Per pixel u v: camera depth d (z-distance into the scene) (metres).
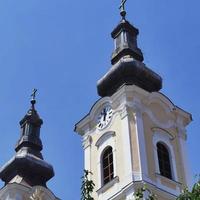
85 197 24.84
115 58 50.06
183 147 44.75
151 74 47.84
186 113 46.97
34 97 62.47
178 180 42.00
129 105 43.72
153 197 26.84
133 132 42.34
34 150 56.19
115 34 52.81
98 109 46.41
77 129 47.41
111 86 47.75
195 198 24.34
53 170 54.34
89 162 44.62
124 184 39.78
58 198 50.09
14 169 53.16
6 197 48.34
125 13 54.00
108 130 44.47
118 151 42.44
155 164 41.50
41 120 59.81
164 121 45.22
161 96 45.91
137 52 50.41
